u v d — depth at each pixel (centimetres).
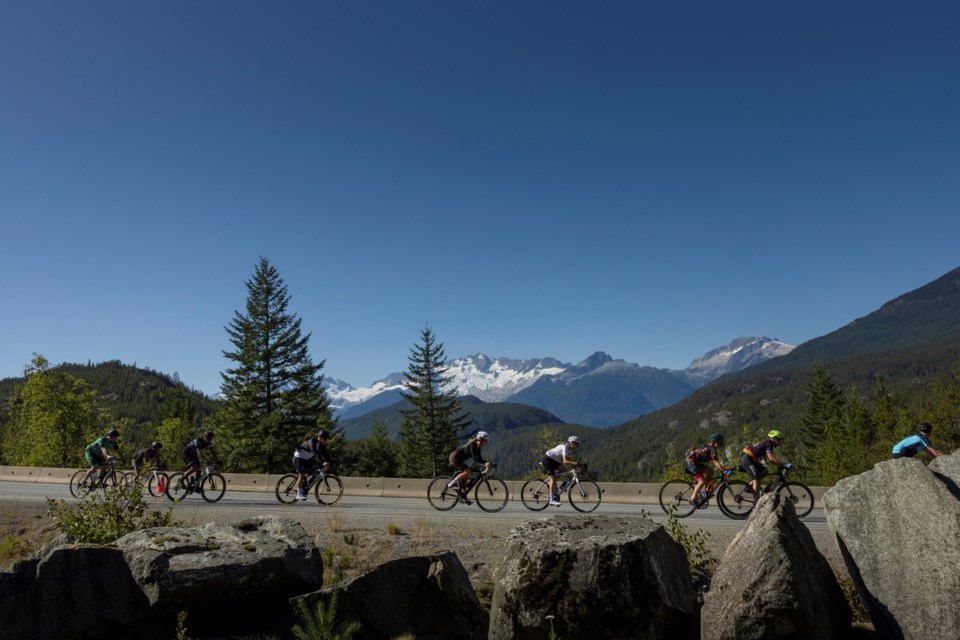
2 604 603
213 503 1686
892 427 7150
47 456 5416
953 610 555
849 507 670
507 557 624
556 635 566
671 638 601
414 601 686
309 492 1834
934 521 600
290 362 5256
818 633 569
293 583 702
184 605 639
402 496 2008
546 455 1598
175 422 7794
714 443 1480
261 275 5353
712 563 916
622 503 1745
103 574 642
